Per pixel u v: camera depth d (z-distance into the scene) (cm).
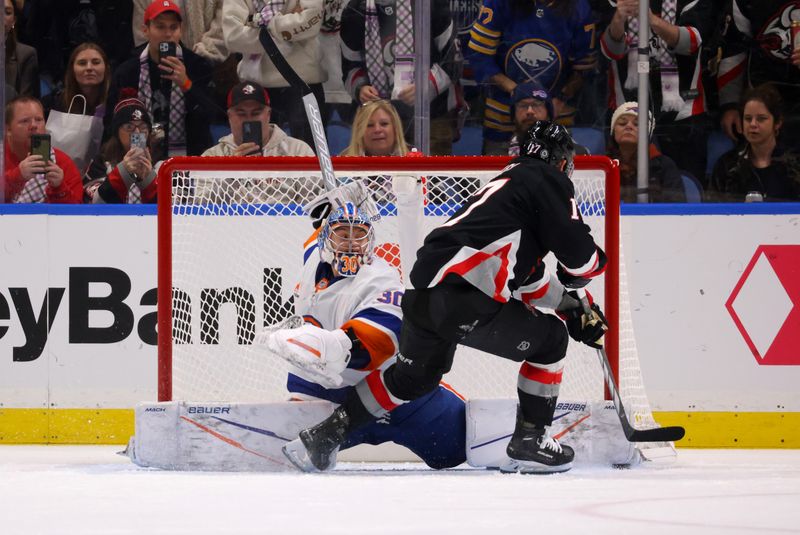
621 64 1470
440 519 505
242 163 977
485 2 1464
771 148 1481
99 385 1298
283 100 1496
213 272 1209
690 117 1488
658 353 1292
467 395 1149
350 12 1455
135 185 1484
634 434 866
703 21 1485
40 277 1301
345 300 877
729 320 1291
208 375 1204
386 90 1465
